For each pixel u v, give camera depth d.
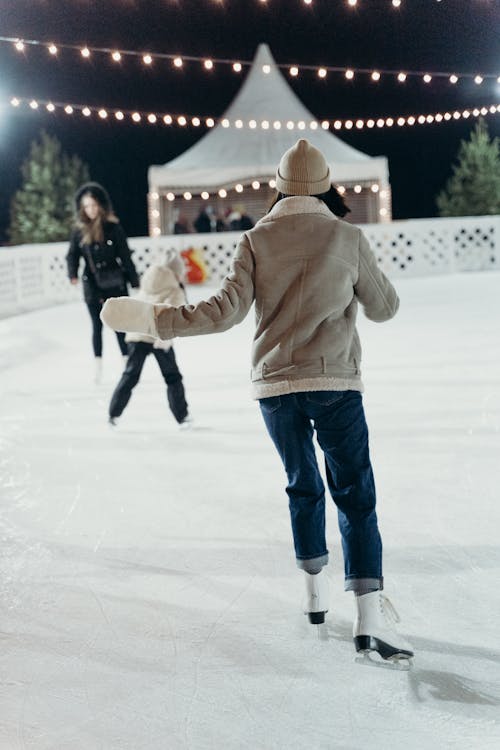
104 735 2.52
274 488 4.90
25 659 3.02
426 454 5.38
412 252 19.92
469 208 21.12
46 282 17.58
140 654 3.03
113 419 6.47
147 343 6.36
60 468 5.50
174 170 20.64
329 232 3.02
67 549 4.09
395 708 2.61
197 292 18.22
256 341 3.02
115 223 8.55
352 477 2.99
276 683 2.80
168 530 4.29
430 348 9.49
